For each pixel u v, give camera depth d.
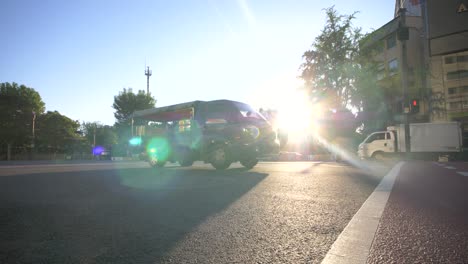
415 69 30.59
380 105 31.34
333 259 2.24
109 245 2.70
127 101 52.97
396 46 33.62
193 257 2.38
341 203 4.27
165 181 7.07
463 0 26.69
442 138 20.25
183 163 12.07
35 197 5.12
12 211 4.08
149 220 3.54
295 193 5.14
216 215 3.72
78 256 2.46
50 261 2.37
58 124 54.16
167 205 4.36
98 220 3.56
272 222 3.35
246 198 4.77
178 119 12.22
